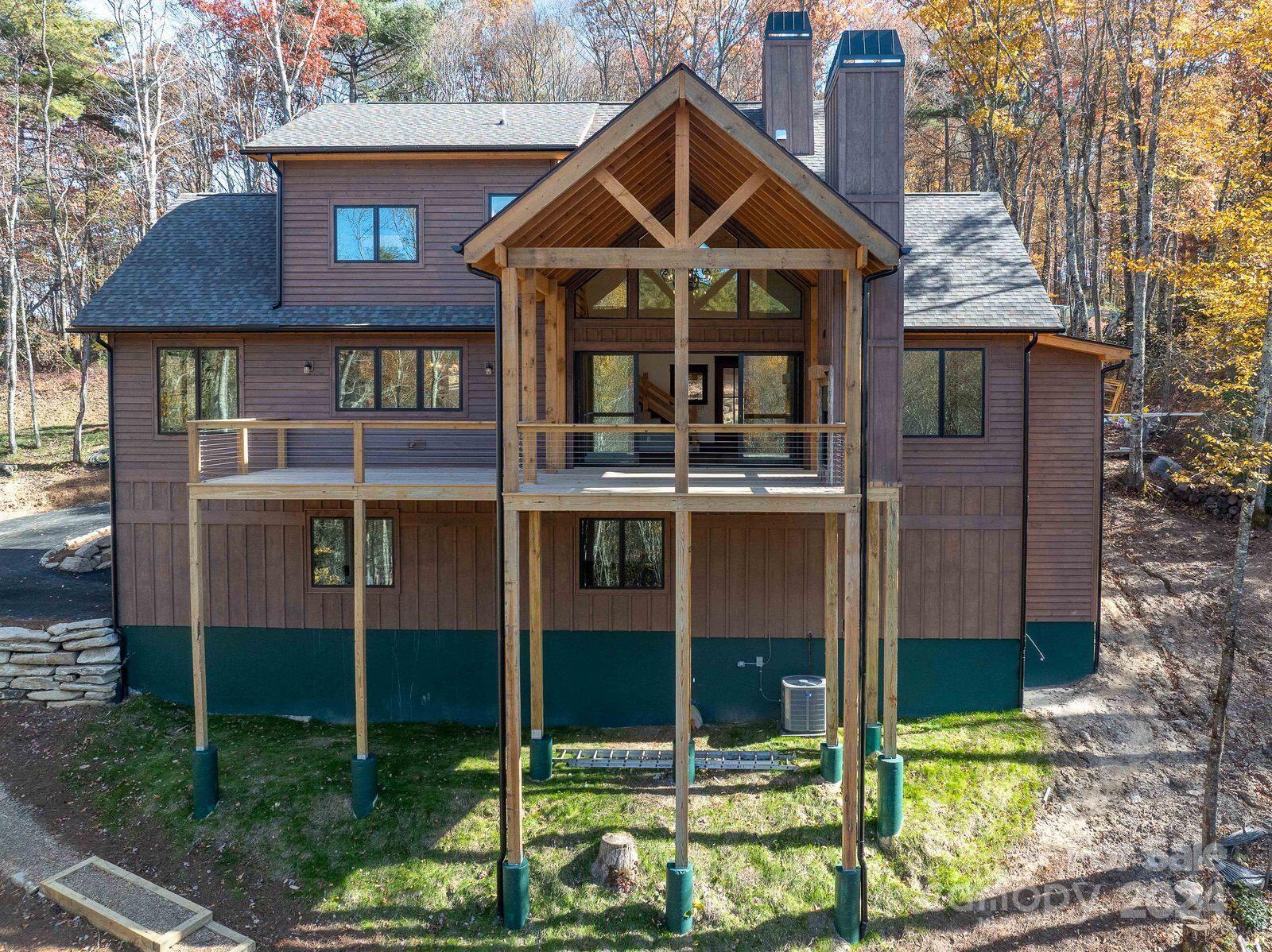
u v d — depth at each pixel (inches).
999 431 490.9
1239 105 570.6
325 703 513.0
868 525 401.7
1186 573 589.3
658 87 320.5
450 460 511.5
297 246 520.7
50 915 358.9
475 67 1421.0
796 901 355.3
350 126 556.4
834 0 1141.1
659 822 397.1
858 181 402.6
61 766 453.7
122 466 515.5
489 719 509.0
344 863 381.7
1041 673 514.3
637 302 497.4
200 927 347.6
